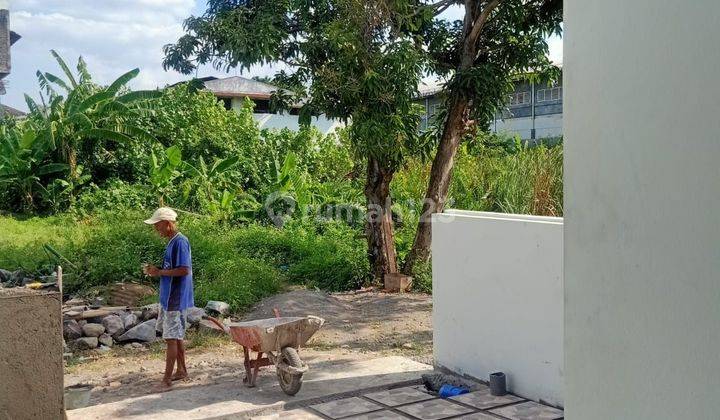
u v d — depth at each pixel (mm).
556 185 14836
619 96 2414
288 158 20141
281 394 6500
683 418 2191
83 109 21188
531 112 29078
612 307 2453
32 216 20281
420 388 6766
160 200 20031
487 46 13297
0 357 4926
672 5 2209
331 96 12453
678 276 2197
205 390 6691
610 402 2471
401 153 12742
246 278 12000
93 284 11578
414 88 11758
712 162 2084
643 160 2318
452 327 7113
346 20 11719
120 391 7086
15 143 20531
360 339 9312
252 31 12039
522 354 6301
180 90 24219
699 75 2123
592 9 2529
